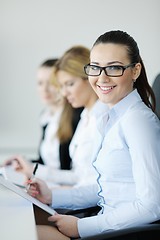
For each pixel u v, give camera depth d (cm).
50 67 307
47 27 345
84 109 246
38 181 185
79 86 233
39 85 310
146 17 342
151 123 149
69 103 268
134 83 168
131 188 156
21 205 143
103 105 170
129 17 343
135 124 149
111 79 157
